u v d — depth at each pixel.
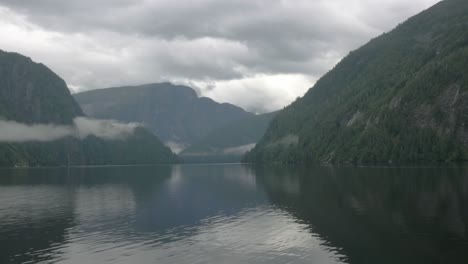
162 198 99.06
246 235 55.38
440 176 120.19
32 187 135.62
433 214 62.22
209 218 69.19
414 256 43.06
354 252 45.53
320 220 63.41
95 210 80.00
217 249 48.84
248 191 111.44
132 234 57.41
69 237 56.16
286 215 69.31
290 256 45.16
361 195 87.50
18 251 49.38
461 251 44.00
